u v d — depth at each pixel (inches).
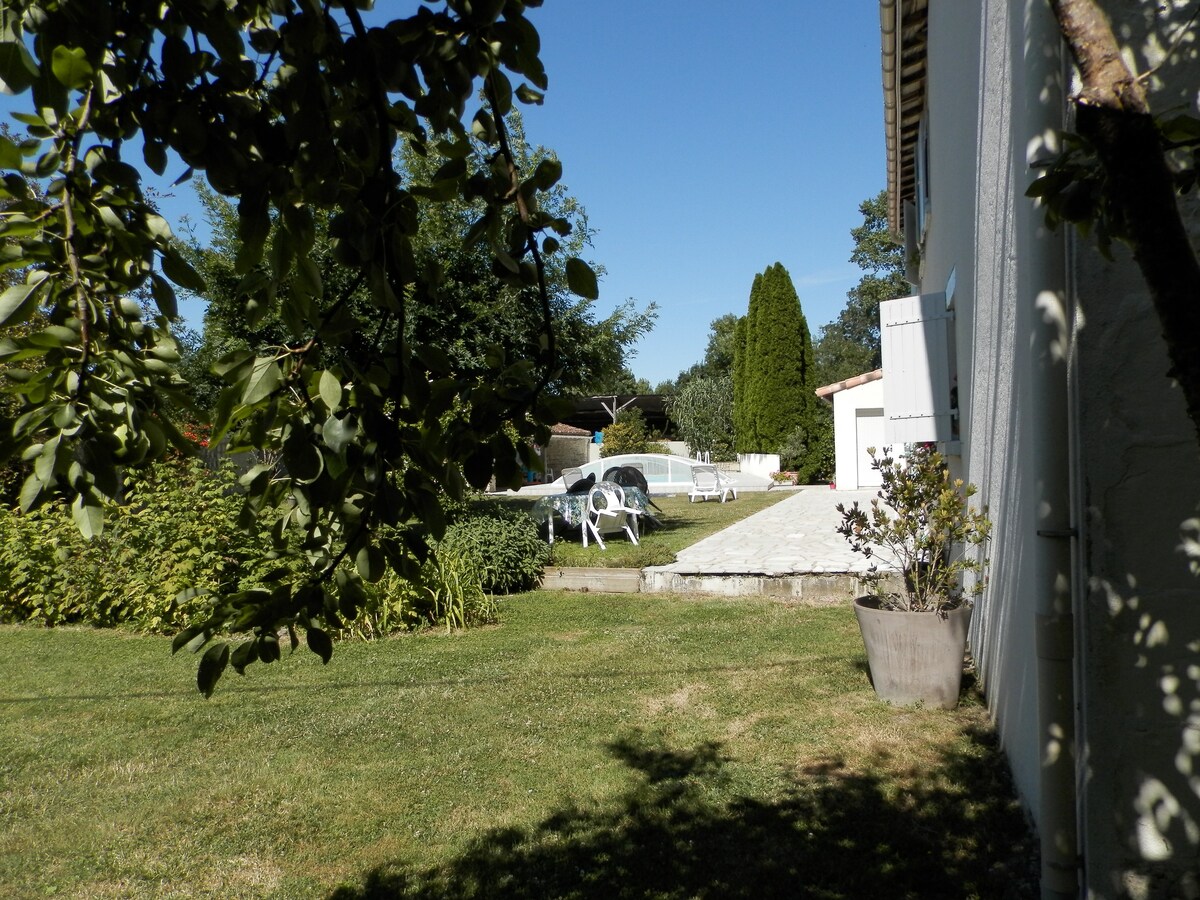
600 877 138.8
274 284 71.4
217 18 66.9
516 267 77.5
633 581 396.5
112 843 158.2
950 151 268.5
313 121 68.5
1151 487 108.0
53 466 62.9
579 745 196.4
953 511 198.4
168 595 330.3
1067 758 117.5
